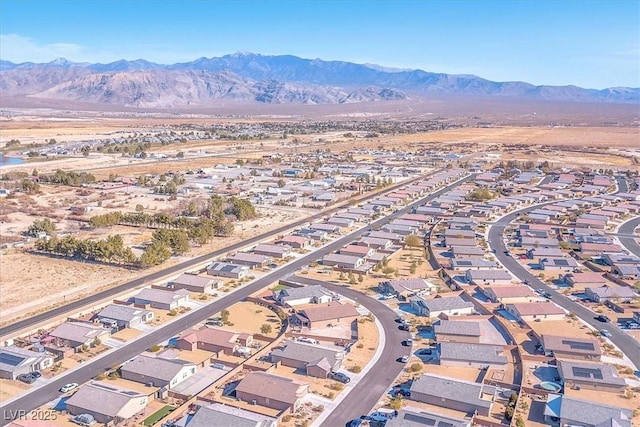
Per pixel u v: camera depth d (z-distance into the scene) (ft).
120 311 372.99
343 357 322.75
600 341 350.43
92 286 435.53
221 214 642.22
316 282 452.35
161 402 280.92
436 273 477.77
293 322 376.89
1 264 485.97
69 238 514.27
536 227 624.18
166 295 400.67
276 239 571.28
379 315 388.37
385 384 296.30
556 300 418.51
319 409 271.28
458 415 269.03
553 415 260.62
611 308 404.98
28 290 426.10
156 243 501.56
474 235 579.89
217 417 251.39
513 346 338.34
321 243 562.66
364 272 473.67
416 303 397.80
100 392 271.90
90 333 339.57
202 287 425.28
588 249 533.96
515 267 495.41
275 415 266.16
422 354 330.54
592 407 261.65
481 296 426.10
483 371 312.50
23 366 301.63
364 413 269.03
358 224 643.86
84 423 258.16
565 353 327.06
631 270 465.06
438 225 634.02
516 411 271.08
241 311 394.52
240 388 280.10
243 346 339.57
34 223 580.30
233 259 493.36
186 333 344.69
